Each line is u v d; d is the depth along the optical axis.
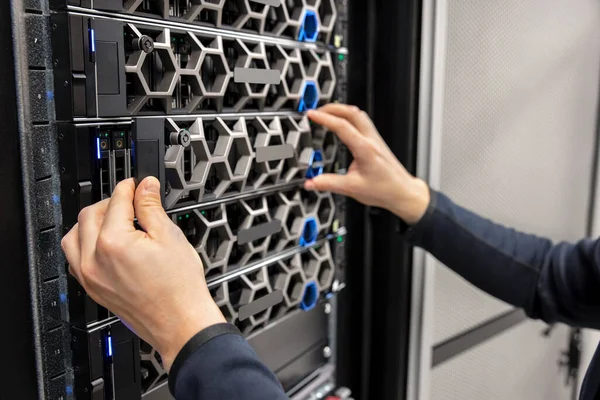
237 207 0.99
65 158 0.69
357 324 1.33
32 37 0.67
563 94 1.51
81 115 0.67
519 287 1.12
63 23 0.65
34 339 0.70
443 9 1.10
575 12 1.50
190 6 0.83
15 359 0.68
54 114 0.69
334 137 1.18
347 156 1.29
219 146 0.90
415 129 1.17
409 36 1.14
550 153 1.51
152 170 0.75
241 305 0.97
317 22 1.08
